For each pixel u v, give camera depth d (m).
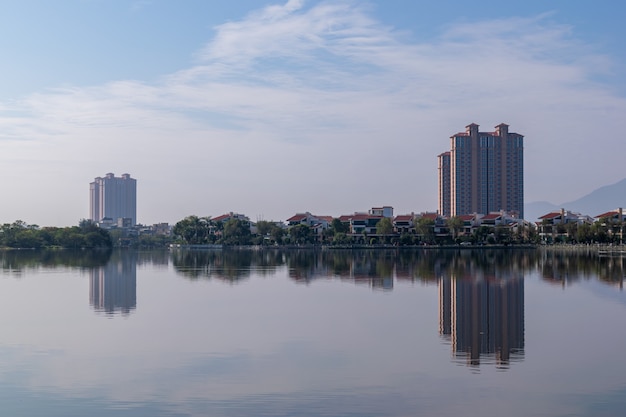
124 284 97.81
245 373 41.25
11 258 188.88
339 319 61.41
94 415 33.94
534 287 89.81
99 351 47.53
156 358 45.28
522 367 42.47
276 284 96.38
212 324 58.75
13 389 38.25
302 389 37.84
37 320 61.31
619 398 36.00
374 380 39.53
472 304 71.69
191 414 33.97
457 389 37.66
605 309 67.56
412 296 79.25
